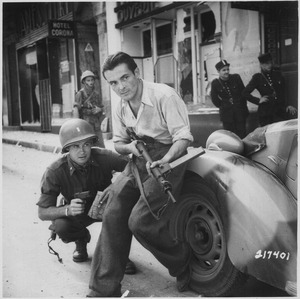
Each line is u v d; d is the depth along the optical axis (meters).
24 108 13.55
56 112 11.34
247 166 2.15
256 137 2.31
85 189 2.66
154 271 2.69
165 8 7.11
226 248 2.14
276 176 2.18
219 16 6.34
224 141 2.35
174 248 2.28
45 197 2.63
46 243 3.26
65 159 2.63
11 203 4.43
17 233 3.47
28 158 7.62
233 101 5.27
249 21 5.90
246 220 2.01
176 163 2.13
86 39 9.98
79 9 9.73
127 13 8.16
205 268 2.32
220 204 2.11
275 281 1.97
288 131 2.15
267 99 5.10
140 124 2.31
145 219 2.18
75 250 2.90
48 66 11.34
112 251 2.25
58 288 2.45
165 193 2.19
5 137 10.91
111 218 2.28
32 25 11.94
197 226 2.38
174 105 2.23
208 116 6.15
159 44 7.71
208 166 2.20
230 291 2.16
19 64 13.28
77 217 2.66
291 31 5.38
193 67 6.92
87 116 4.79
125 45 8.48
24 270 2.72
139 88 2.28
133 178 2.32
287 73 5.39
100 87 9.61
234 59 6.19
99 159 2.67
